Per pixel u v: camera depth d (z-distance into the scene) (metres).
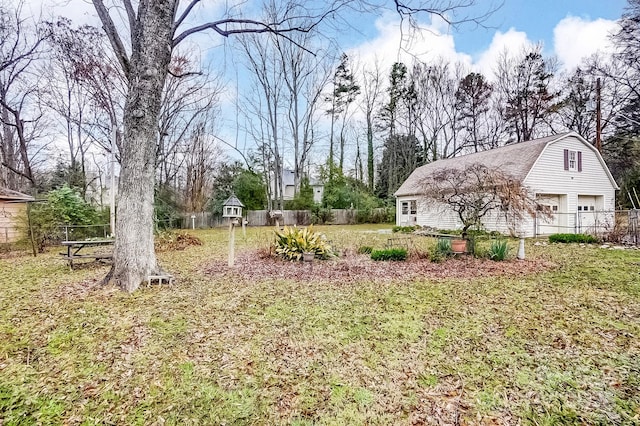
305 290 5.33
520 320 3.88
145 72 5.21
